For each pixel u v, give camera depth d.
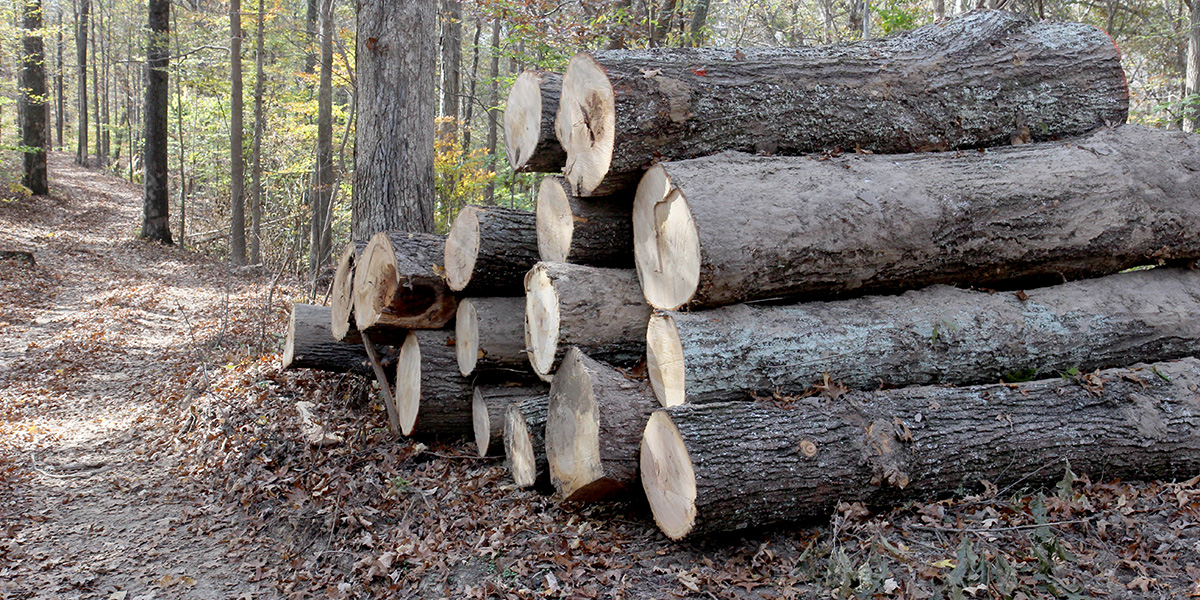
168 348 9.96
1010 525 3.62
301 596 4.06
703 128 4.18
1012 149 4.68
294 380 6.90
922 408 3.86
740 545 3.79
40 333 10.58
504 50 11.47
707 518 3.49
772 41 18.80
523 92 4.90
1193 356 4.55
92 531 4.95
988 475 3.83
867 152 4.55
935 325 4.11
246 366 7.70
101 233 20.05
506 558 3.96
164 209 19.56
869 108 4.54
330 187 15.56
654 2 11.73
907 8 9.75
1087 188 4.50
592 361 4.18
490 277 5.25
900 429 3.74
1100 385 4.14
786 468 3.55
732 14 17.92
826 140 4.48
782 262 3.86
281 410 6.28
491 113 14.99
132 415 7.46
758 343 3.84
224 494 5.40
